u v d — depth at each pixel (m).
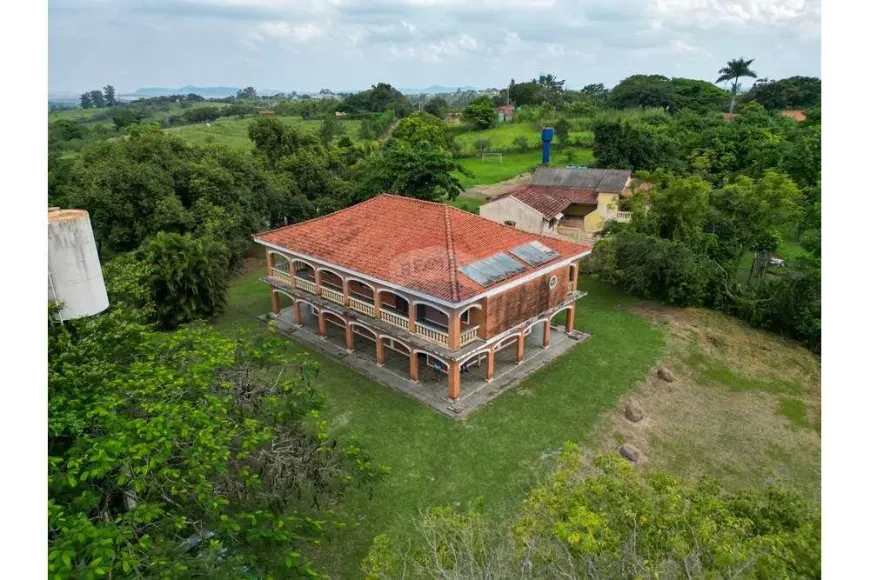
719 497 13.16
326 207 53.59
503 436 24.05
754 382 30.38
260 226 47.62
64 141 88.81
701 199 39.09
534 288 28.91
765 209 39.34
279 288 33.88
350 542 18.66
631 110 111.50
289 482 15.38
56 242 16.22
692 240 39.06
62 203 44.50
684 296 37.19
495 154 98.81
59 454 13.20
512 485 21.27
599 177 56.25
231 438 15.09
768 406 28.20
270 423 16.88
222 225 41.81
